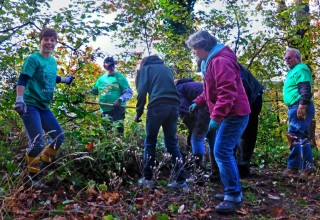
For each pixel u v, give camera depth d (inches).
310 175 213.5
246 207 152.6
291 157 227.3
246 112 145.9
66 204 145.7
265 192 181.2
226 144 145.6
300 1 380.2
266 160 269.3
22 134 197.2
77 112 201.8
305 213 147.8
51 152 165.2
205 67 148.9
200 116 189.0
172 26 401.4
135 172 198.1
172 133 172.4
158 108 166.6
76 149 186.2
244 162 210.5
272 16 336.8
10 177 152.6
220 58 141.6
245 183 191.3
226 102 136.9
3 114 203.0
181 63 360.2
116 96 258.5
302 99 217.2
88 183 163.9
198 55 152.2
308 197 174.2
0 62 191.8
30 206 142.1
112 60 255.9
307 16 348.2
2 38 195.9
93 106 239.0
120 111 254.8
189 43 152.2
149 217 129.1
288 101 229.3
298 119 224.2
